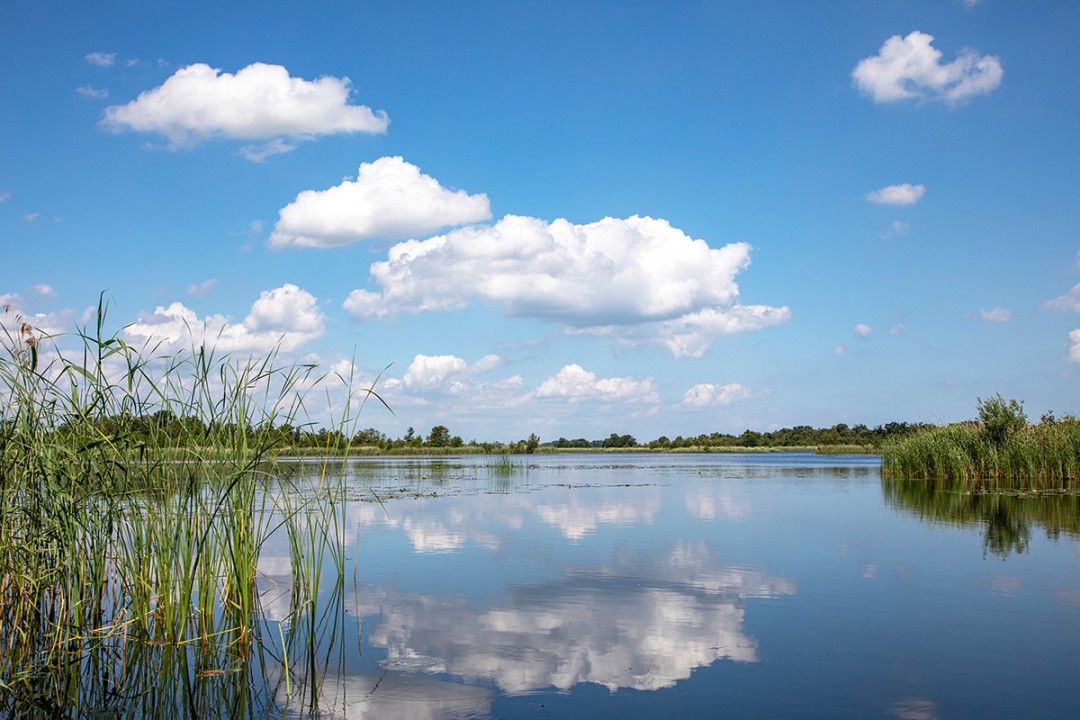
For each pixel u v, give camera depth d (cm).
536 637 930
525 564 1398
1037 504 2420
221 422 955
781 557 1460
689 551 1537
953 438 3709
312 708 717
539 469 5291
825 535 1755
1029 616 1011
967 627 959
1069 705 702
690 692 741
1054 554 1478
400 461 6488
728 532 1814
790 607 1064
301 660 857
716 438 12269
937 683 761
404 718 687
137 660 871
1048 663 820
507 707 708
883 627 962
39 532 857
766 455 10250
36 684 801
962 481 3525
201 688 782
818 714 683
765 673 794
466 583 1235
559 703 716
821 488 3197
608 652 868
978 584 1207
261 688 773
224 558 989
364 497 2716
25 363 841
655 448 12631
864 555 1480
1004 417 3525
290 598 1143
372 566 1384
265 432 991
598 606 1076
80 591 882
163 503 941
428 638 930
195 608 1013
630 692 741
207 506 938
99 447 890
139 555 934
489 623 995
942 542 1636
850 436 10825
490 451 9400
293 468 1202
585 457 9106
